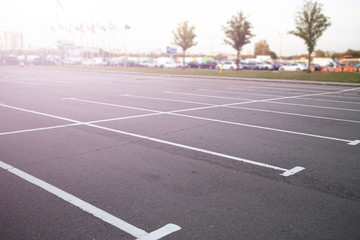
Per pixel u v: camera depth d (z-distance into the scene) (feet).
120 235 10.75
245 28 140.05
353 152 20.40
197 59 239.30
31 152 19.72
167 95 50.31
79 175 16.06
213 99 46.06
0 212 12.26
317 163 18.22
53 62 237.86
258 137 23.89
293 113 34.83
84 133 24.52
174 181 15.35
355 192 14.35
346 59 238.07
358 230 11.17
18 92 52.54
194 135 24.22
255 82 83.56
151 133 24.71
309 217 12.04
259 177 15.97
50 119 29.86
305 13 116.37
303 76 103.09
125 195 13.80
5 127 26.43
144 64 216.33
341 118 32.22
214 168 17.16
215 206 12.83
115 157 18.85
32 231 10.98
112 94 50.88
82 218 11.86
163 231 10.98
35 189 14.39
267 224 11.50
